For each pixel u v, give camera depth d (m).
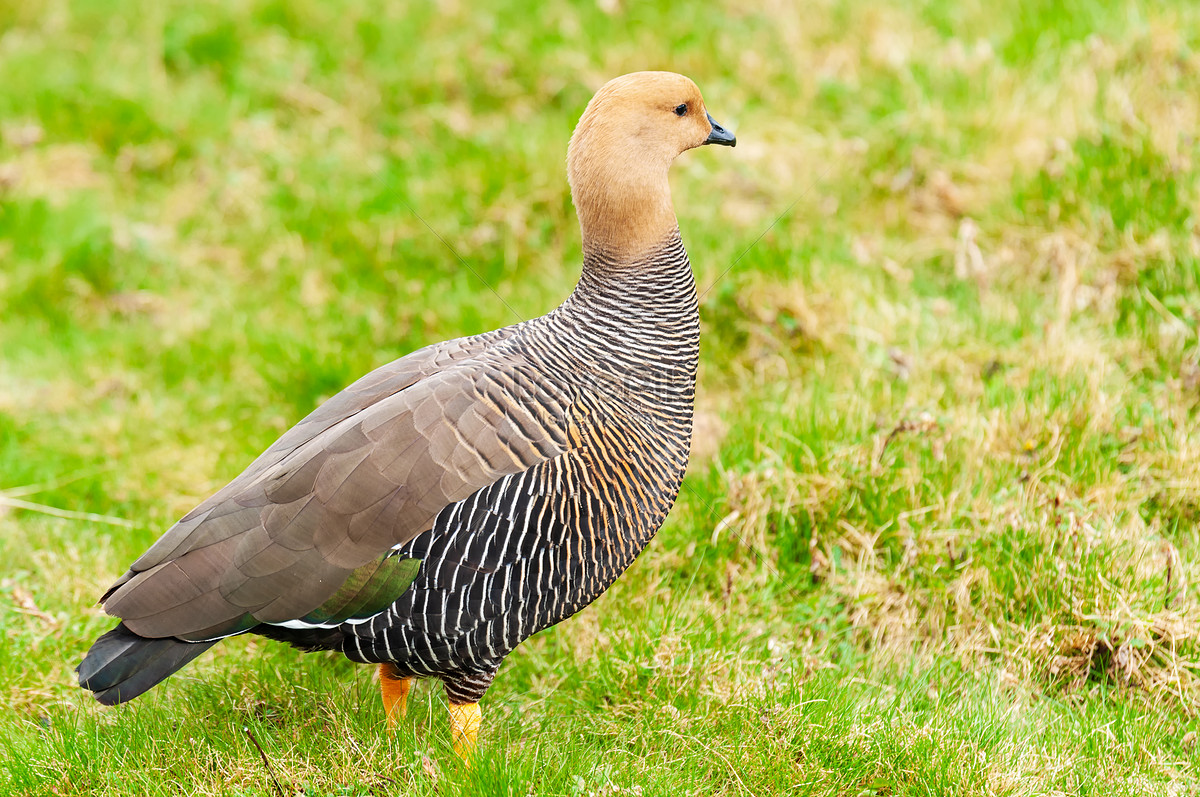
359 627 6.70
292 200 12.93
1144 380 9.70
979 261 10.80
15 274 12.42
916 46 13.30
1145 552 8.27
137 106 14.02
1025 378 9.68
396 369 7.34
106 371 11.41
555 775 6.95
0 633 8.30
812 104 13.20
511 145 12.77
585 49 14.03
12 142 13.88
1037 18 13.11
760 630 8.39
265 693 7.85
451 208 12.30
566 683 8.16
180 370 11.45
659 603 8.59
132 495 10.15
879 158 12.20
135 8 15.40
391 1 15.00
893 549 8.75
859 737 7.32
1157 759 7.27
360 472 6.64
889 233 11.78
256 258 12.55
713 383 10.62
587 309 7.25
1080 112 11.73
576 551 6.78
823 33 13.85
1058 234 10.85
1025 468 8.88
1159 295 10.21
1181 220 10.48
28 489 10.12
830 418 9.44
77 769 7.08
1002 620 8.27
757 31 14.02
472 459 6.65
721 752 7.32
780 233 11.55
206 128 13.91
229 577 6.51
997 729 7.41
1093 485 8.82
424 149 13.23
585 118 7.26
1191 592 8.14
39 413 11.03
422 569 6.60
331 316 11.77
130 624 6.44
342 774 7.02
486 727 7.65
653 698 7.77
